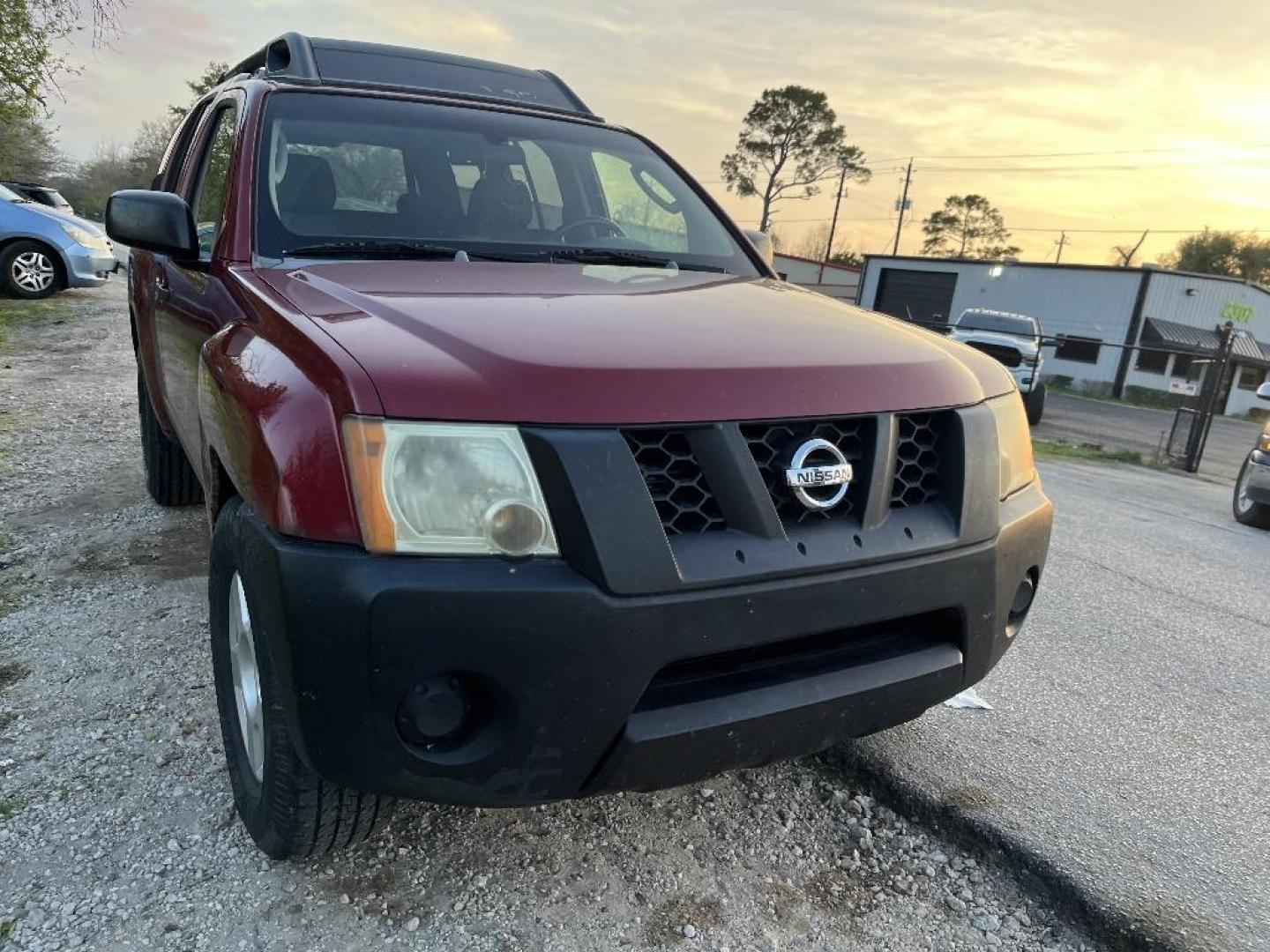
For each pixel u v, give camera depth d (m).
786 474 1.74
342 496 1.56
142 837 2.15
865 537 1.83
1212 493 9.60
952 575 1.93
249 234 2.51
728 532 1.70
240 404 1.81
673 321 2.04
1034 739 2.91
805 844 2.31
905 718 2.01
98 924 1.88
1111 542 5.95
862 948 1.98
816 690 1.82
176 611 3.32
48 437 5.85
